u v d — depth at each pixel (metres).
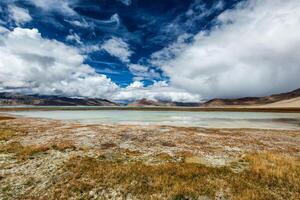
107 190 12.69
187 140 30.12
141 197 11.90
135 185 13.26
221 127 54.88
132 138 30.91
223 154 21.84
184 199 11.66
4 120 61.47
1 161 18.41
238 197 11.55
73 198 11.73
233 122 69.94
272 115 113.69
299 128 52.88
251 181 13.91
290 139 33.19
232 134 37.97
